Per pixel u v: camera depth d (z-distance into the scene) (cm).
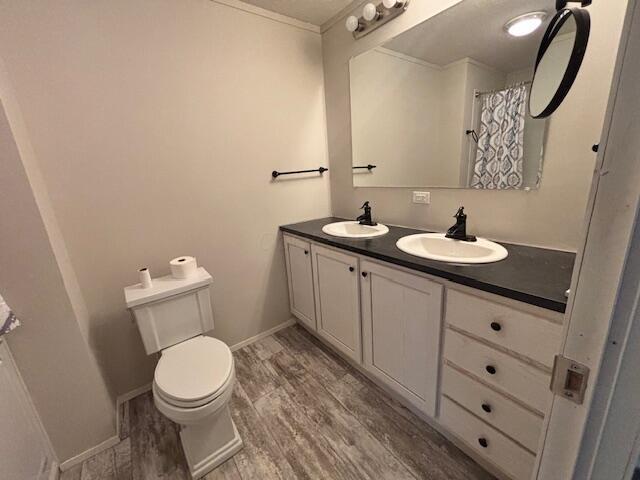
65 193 138
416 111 164
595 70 103
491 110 134
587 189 112
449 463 123
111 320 159
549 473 47
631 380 35
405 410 151
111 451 137
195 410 110
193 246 180
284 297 230
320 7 182
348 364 189
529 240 132
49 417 123
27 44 122
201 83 167
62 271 121
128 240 158
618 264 33
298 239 197
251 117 188
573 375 40
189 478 123
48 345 119
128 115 148
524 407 97
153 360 176
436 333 119
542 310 85
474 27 133
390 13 163
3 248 106
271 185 205
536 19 115
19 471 99
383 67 175
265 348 209
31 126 127
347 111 206
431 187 167
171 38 154
